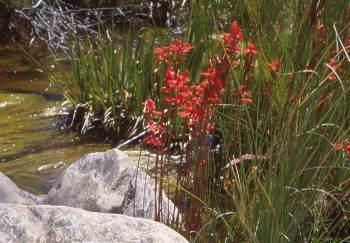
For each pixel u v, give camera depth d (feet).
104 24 32.22
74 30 31.68
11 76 27.35
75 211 9.40
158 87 21.61
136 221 9.38
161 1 32.71
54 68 28.17
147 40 28.04
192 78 20.40
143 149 19.90
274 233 12.02
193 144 12.76
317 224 13.30
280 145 12.40
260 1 18.75
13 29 31.71
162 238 9.08
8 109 23.65
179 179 12.98
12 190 14.21
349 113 14.19
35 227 9.20
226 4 21.99
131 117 21.53
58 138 21.35
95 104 22.22
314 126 12.94
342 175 14.42
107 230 9.21
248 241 12.13
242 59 17.04
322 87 13.50
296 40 14.35
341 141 13.08
